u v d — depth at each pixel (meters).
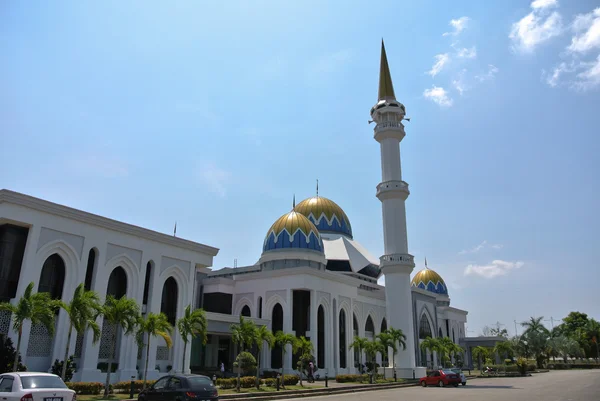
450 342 68.94
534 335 89.88
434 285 90.12
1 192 26.80
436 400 25.88
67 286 29.41
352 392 34.28
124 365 32.09
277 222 57.62
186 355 36.75
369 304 62.09
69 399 14.28
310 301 49.22
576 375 62.28
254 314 50.88
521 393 31.20
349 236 69.88
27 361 27.31
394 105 56.03
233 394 27.55
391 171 54.38
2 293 27.19
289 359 46.84
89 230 31.09
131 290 33.53
